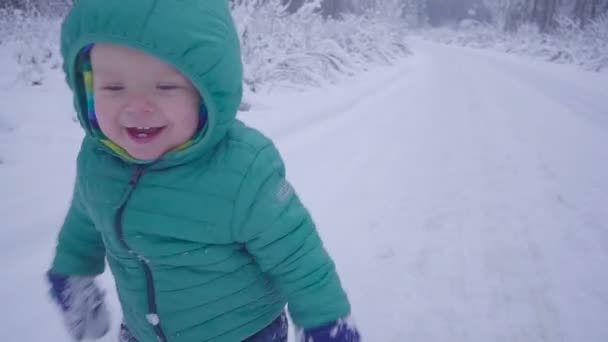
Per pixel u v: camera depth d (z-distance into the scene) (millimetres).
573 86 10742
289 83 7137
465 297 2146
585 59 18297
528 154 4531
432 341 1863
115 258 956
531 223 2938
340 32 12391
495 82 10898
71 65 760
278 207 873
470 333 1911
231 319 965
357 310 2031
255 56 6781
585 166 4207
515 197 3385
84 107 834
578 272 2373
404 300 2113
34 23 7816
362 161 4035
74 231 1075
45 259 2059
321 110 5680
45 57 6684
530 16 33594
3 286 1856
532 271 2371
